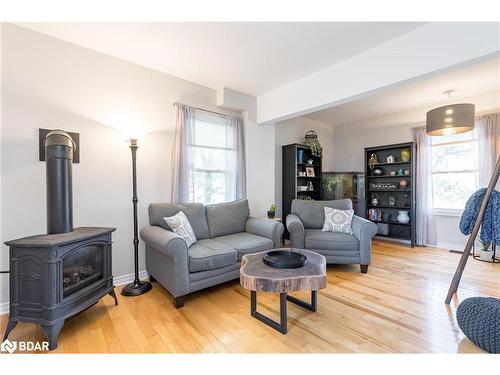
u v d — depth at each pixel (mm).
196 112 3273
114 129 2609
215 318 1938
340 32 2213
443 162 4215
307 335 1701
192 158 3148
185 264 2111
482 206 2186
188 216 2803
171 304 2178
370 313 1993
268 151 4035
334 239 2984
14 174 2059
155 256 2475
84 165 2414
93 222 2465
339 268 3111
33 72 2146
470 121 2609
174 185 2965
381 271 2984
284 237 4523
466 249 2154
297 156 4535
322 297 2287
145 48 2461
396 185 4602
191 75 3078
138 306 2135
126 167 2691
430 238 4199
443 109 2703
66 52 2316
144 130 2820
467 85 3352
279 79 3219
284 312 1718
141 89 2799
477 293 2336
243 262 1959
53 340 1557
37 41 2164
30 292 1586
